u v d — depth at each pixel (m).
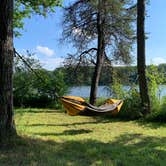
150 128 12.52
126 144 9.38
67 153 7.89
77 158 7.53
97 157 7.68
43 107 21.81
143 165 7.12
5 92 8.19
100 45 20.70
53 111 19.17
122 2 20.19
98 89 21.22
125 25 20.69
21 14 20.34
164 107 14.47
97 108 11.95
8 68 8.20
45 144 8.60
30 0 19.66
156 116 14.24
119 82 20.98
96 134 11.03
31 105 22.03
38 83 21.41
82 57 21.45
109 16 20.25
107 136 10.65
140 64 15.19
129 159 7.57
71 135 10.70
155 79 16.08
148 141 9.85
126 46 21.00
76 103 11.70
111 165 7.01
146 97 15.01
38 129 11.68
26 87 21.72
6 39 8.18
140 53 15.19
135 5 20.44
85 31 20.73
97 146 8.83
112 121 14.52
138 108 15.02
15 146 8.01
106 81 21.66
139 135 10.88
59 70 22.41
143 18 15.18
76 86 22.50
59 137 10.09
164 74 16.34
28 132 10.47
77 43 21.11
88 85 22.38
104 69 21.62
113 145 9.16
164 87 16.09
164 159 7.66
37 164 6.84
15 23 20.58
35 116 16.08
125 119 15.05
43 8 19.75
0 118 8.15
